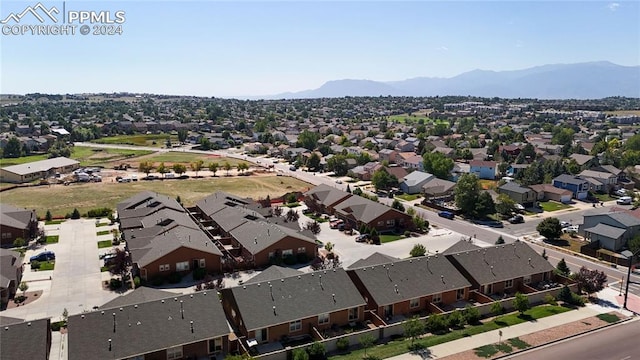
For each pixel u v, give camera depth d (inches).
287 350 1660.9
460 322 1936.5
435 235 3309.5
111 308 1678.2
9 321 1716.3
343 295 1964.8
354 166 6215.6
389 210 3400.6
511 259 2394.2
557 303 2190.0
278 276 2086.6
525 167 5546.3
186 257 2488.9
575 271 2625.5
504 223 3671.3
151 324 1657.2
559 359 1691.7
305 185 5359.3
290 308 1859.0
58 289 2310.5
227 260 2632.9
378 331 1846.7
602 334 1888.5
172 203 3641.7
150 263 2399.1
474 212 3720.5
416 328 1784.0
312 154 6510.8
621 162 5693.9
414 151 7593.5
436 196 4475.9
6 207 3348.9
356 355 1702.8
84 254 2822.3
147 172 5846.5
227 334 1702.8
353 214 3516.2
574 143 7800.2
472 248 2503.7
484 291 2249.0
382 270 2133.4
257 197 4692.4
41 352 1517.0
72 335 1566.2
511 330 1909.4
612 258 2780.5
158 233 2842.0
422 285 2110.0
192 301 1777.8
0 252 2433.6
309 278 2005.4
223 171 6279.5
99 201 4416.8
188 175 5930.1
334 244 3093.0
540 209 4099.4
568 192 4394.7
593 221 3206.2
